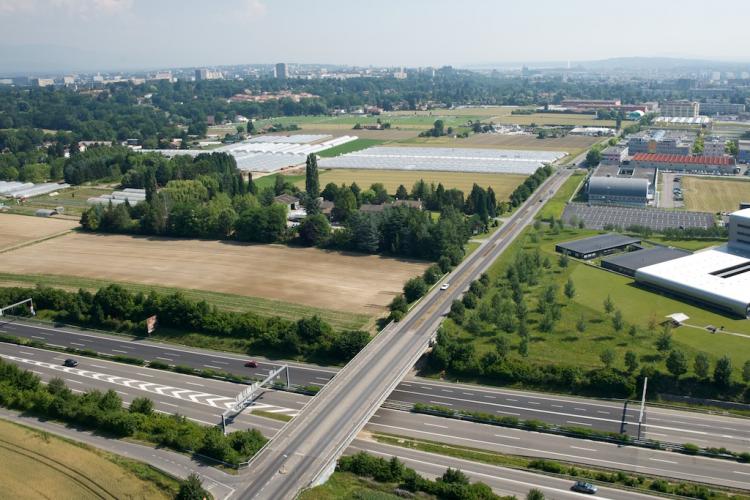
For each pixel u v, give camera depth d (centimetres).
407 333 16738
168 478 10781
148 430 12444
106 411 12875
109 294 18762
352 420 12381
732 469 11569
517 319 17838
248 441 11669
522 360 15488
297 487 10481
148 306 18388
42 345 17312
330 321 17975
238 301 19588
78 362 16375
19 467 11081
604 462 11862
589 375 14688
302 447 11569
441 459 11981
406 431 13038
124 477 10800
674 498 10669
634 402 13925
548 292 18875
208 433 11800
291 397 14362
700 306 18562
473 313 18312
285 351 16550
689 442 12381
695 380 14212
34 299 19562
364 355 15312
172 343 17450
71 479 10744
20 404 13400
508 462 11856
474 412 13525
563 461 11956
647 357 15462
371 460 11338
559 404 13950
